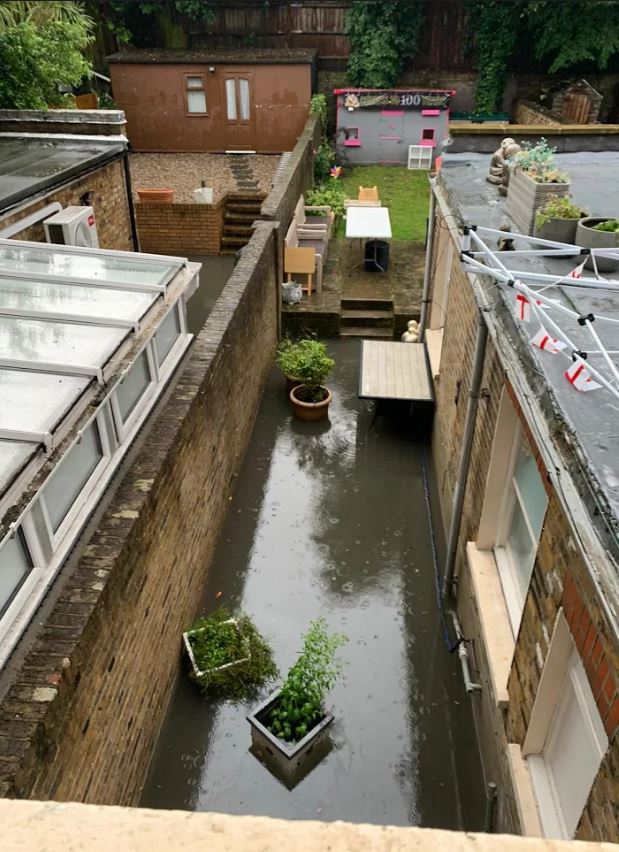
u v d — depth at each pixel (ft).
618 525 7.39
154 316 16.12
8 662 10.74
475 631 17.28
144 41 65.05
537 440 9.89
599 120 66.64
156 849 3.12
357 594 21.04
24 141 31.63
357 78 64.54
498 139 25.32
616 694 8.41
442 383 25.63
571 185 20.43
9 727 9.79
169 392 18.61
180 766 15.97
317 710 16.22
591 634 9.30
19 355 13.21
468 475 19.12
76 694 11.26
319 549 22.79
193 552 19.35
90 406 12.58
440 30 63.52
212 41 64.80
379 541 23.22
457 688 18.11
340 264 42.27
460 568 19.93
